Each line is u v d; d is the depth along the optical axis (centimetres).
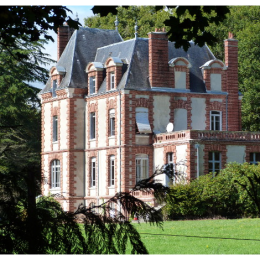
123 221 1766
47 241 1689
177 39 2223
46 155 9238
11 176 1739
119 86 8144
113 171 8250
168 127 7969
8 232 1677
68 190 8688
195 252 3628
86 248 1708
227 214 6625
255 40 10725
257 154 7725
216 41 2228
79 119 8762
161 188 1803
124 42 8600
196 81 8550
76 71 8825
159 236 4638
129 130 8025
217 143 7438
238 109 8744
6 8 1980
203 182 6681
